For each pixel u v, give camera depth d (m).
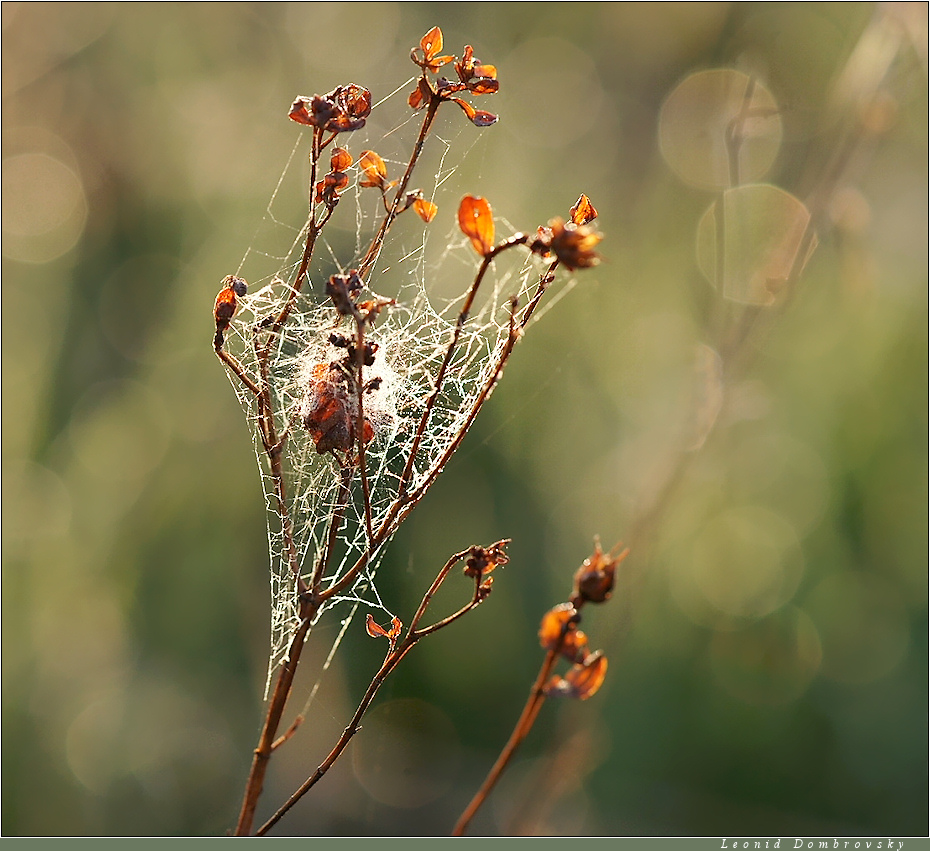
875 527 1.36
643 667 1.32
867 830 1.25
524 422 1.30
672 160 1.45
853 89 1.06
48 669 1.24
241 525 1.23
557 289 1.31
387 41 1.43
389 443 0.84
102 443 1.29
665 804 1.28
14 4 1.36
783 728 1.32
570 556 1.30
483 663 1.28
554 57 1.57
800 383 1.37
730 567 1.36
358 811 1.26
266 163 1.29
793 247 1.12
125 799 1.20
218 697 1.23
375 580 1.15
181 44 1.41
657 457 1.22
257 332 0.82
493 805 1.26
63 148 1.37
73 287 1.35
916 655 1.32
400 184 0.82
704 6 1.48
